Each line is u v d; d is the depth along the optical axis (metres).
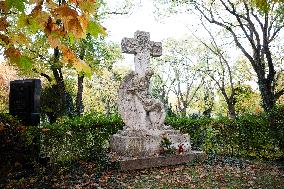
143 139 10.63
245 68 37.03
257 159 12.60
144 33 12.37
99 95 46.56
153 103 11.66
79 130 11.28
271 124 12.36
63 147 10.86
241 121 13.53
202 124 14.44
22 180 8.33
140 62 12.04
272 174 9.64
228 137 13.81
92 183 8.30
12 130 8.97
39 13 2.48
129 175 9.21
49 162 10.45
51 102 24.23
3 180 8.17
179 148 10.91
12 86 11.50
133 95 11.69
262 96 21.50
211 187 8.02
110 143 11.59
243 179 8.89
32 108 10.84
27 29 2.74
